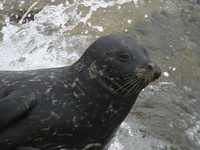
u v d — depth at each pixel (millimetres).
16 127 8664
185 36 16703
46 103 8875
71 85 9102
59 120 8828
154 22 17000
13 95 8695
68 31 15719
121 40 9109
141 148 11719
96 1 17094
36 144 8859
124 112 9242
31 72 9469
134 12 17172
